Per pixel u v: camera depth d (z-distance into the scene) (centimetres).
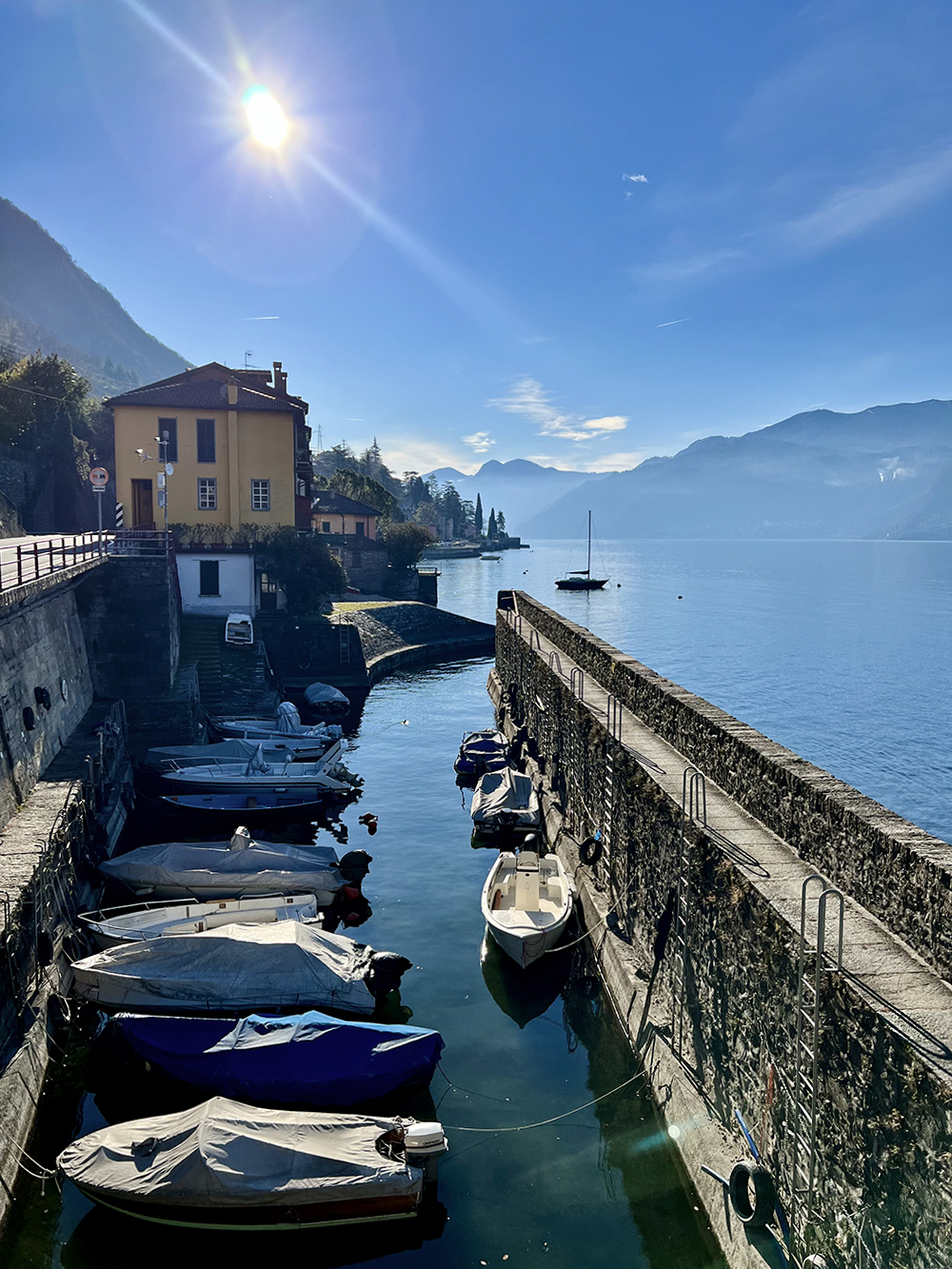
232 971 1973
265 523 5984
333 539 9575
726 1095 1429
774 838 1571
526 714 4378
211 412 5856
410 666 7344
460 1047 1930
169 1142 1410
